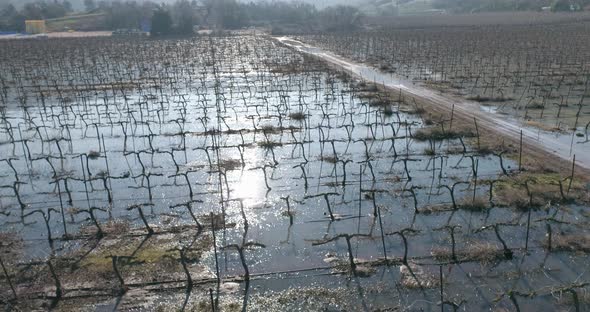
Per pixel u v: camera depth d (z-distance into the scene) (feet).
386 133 96.43
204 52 223.71
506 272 50.47
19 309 46.19
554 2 462.19
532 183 69.15
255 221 62.28
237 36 304.71
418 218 62.28
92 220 63.05
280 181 74.54
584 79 140.77
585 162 77.00
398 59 193.77
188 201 67.56
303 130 99.35
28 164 83.92
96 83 154.51
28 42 275.80
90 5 595.88
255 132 98.68
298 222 61.98
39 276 51.08
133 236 58.90
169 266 52.54
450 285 48.55
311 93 132.36
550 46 212.43
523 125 96.89
